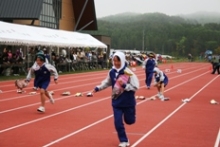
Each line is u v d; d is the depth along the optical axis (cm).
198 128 1202
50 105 1642
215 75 4353
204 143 1001
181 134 1105
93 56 4869
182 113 1501
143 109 1589
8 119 1284
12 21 4588
